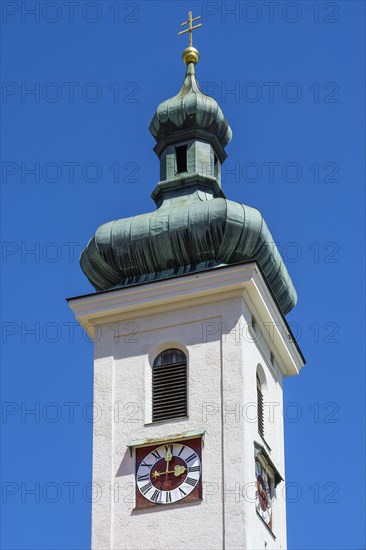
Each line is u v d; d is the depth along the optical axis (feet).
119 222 243.81
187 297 237.86
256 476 231.09
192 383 233.76
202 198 247.91
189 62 261.44
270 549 230.89
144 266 242.58
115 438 233.76
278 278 247.91
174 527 225.56
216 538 223.30
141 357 237.86
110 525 228.22
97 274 245.24
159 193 250.78
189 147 253.24
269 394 243.60
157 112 255.50
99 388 237.45
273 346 247.29
